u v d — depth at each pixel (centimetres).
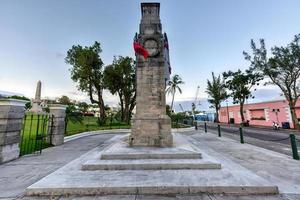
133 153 675
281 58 2619
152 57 973
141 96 945
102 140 1387
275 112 3150
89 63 2805
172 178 488
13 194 427
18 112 797
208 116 6259
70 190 423
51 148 1038
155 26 1000
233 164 642
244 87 3528
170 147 825
